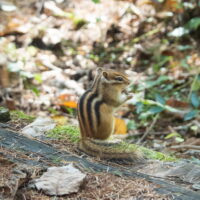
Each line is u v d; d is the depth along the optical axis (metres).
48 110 14.66
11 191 6.26
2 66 15.86
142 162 8.09
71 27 18.30
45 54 17.20
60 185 6.51
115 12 18.77
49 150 7.82
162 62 16.84
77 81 16.27
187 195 6.63
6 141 7.91
